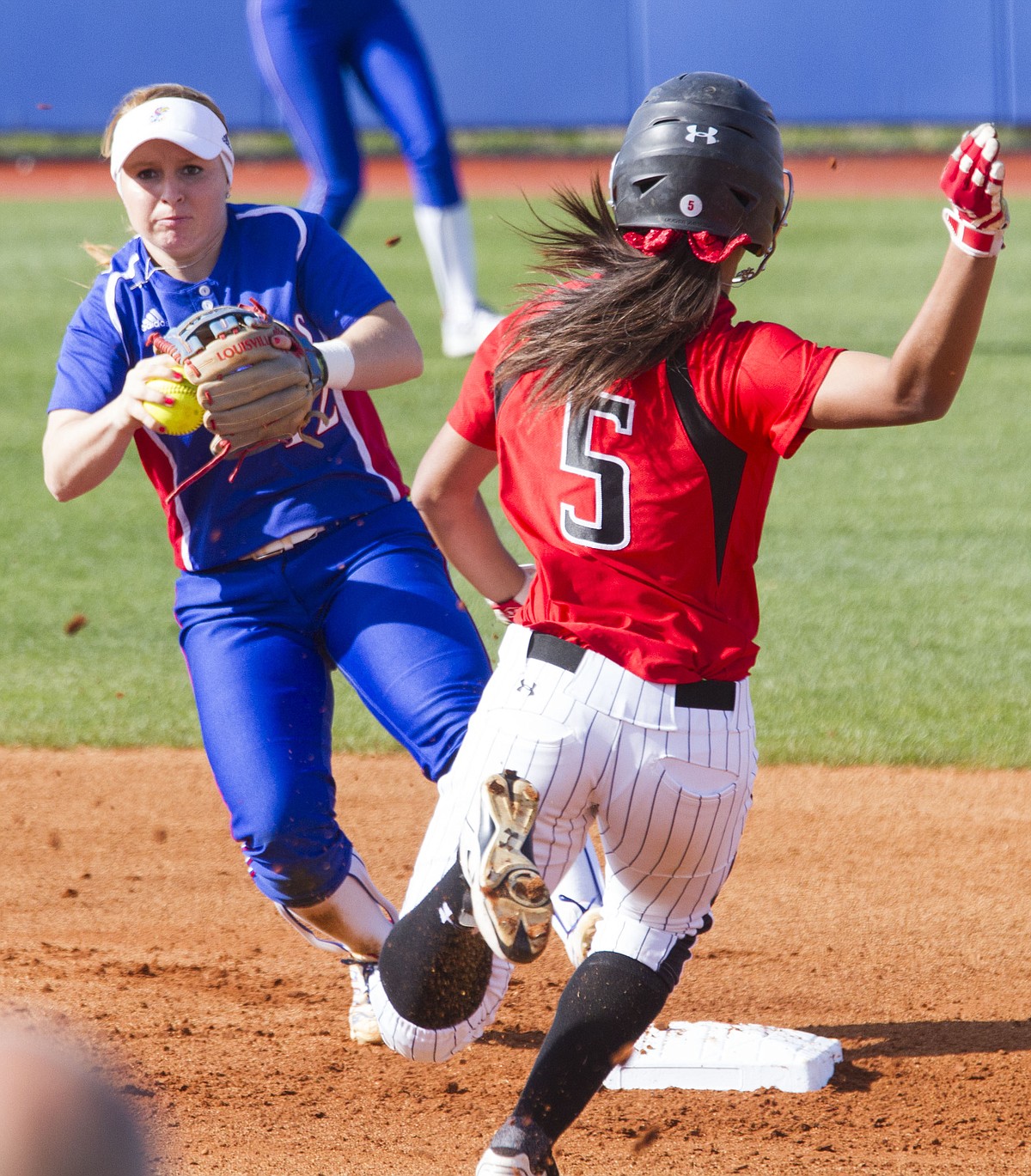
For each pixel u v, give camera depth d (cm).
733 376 833
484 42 9238
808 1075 1180
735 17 9075
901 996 1389
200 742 2192
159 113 1159
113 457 1144
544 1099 873
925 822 1875
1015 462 3684
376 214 7600
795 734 2162
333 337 1230
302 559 1220
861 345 4622
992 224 747
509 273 6006
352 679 1195
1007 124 8938
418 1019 936
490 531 1039
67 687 2378
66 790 2005
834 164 1306
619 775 856
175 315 1214
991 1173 1033
